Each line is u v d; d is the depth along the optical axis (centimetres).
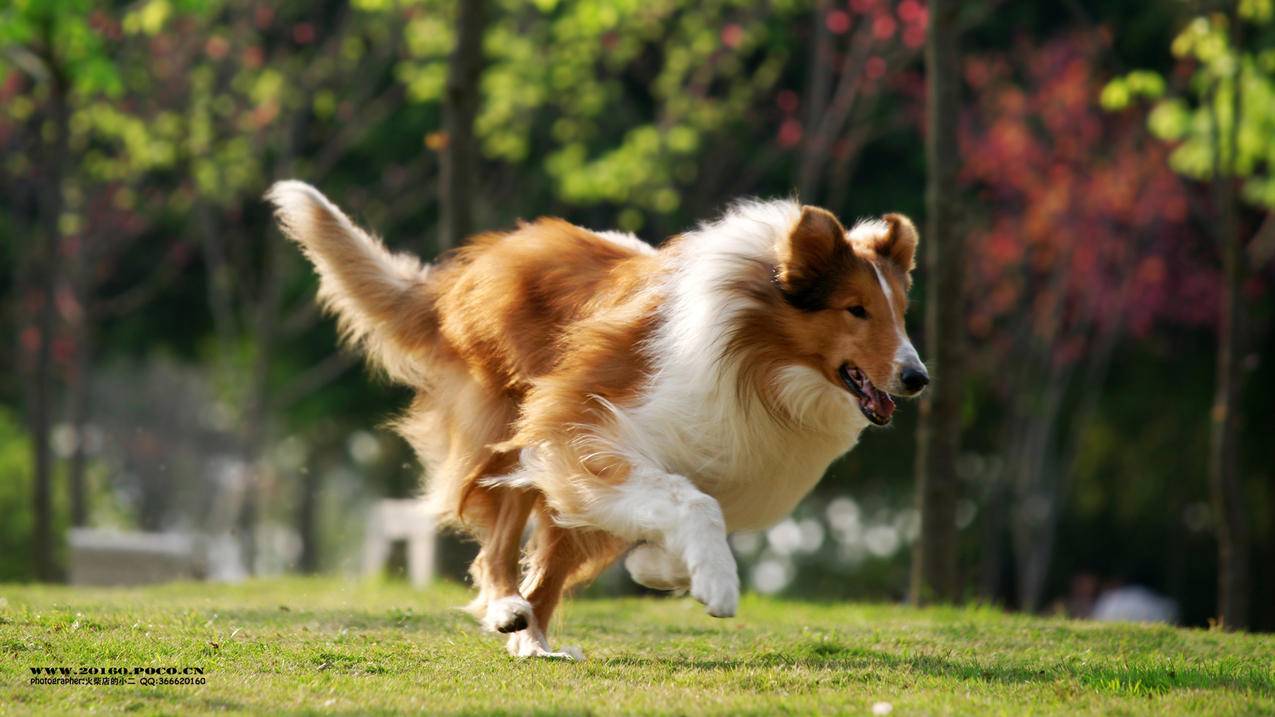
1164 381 2323
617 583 2103
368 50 2217
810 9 2038
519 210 2175
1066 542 2536
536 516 658
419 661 598
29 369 2277
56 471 1842
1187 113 1469
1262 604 2359
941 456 1048
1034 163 1902
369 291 723
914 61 2050
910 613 953
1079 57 1894
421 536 1380
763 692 533
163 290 2481
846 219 2114
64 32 1518
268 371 2408
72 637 614
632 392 600
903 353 581
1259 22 1520
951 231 1041
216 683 525
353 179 2230
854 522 2627
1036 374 2106
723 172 2095
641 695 516
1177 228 1962
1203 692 530
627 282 632
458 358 688
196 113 2105
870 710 482
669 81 1956
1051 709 491
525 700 505
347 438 2867
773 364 598
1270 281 2108
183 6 1590
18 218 2283
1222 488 1092
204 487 3403
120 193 2220
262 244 2361
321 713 471
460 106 1181
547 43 1948
